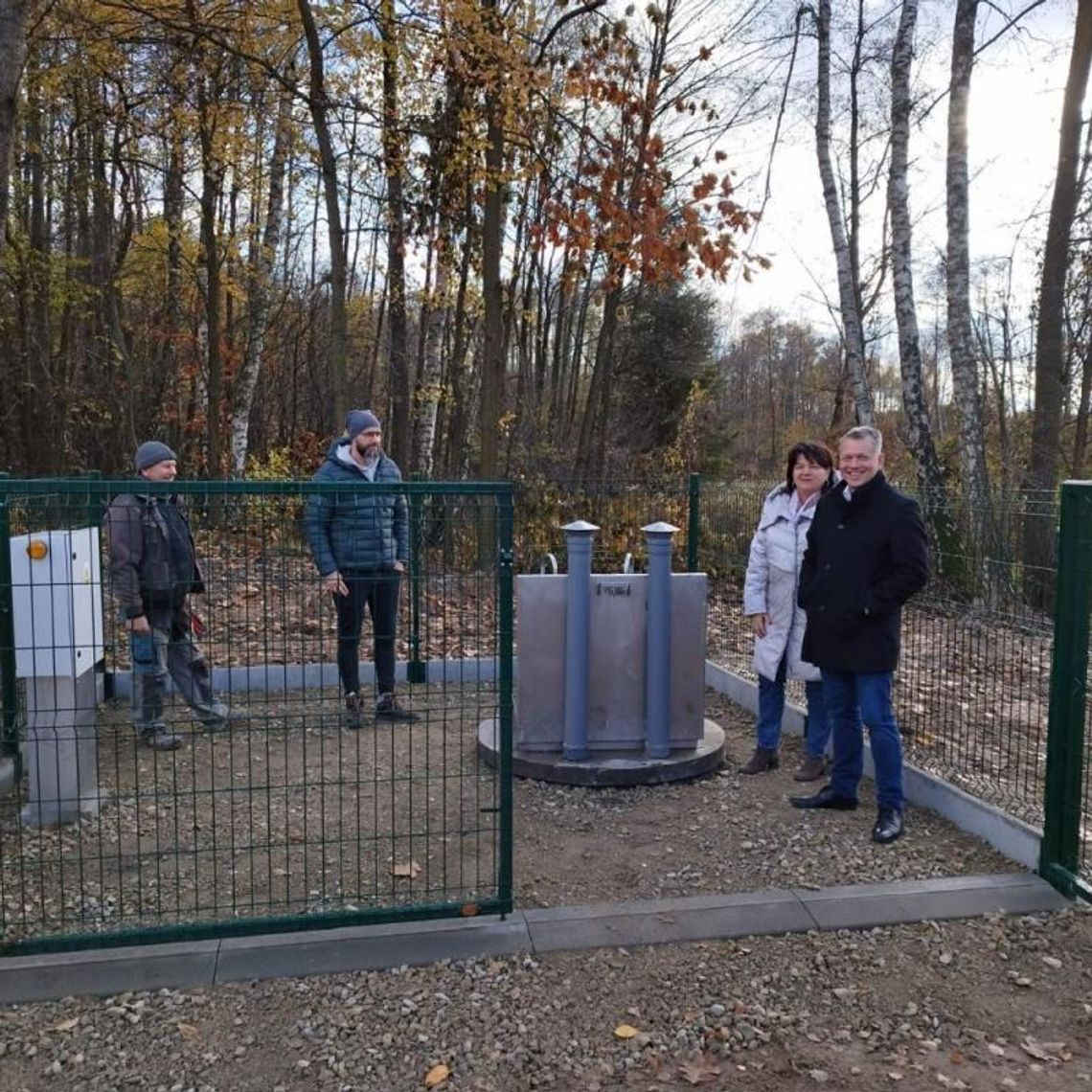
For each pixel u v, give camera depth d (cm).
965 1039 316
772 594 564
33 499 481
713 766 575
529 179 1337
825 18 1494
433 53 1273
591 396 2123
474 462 2008
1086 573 399
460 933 366
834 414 2508
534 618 567
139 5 1255
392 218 1500
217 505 441
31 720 469
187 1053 303
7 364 1906
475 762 578
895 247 1327
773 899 395
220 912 385
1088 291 1577
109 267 1908
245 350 2080
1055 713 412
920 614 576
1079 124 1320
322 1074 295
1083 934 379
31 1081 290
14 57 607
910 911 391
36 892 405
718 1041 313
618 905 389
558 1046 309
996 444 2062
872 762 566
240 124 1559
